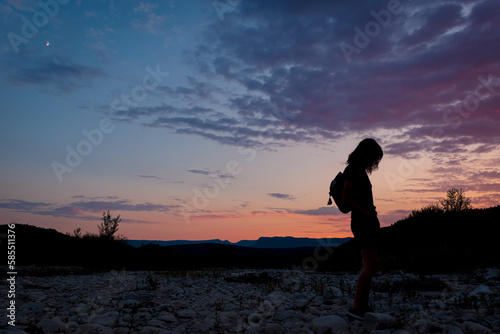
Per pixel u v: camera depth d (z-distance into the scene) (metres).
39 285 6.57
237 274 9.77
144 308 4.50
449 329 3.20
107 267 13.77
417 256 9.68
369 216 3.67
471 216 13.36
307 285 7.20
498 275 7.14
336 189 3.85
